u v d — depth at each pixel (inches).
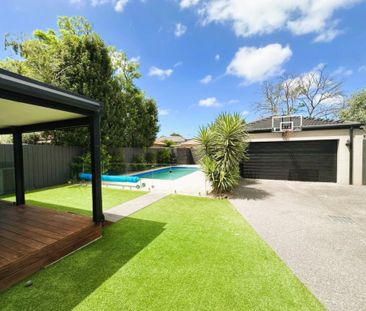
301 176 376.8
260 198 257.6
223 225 167.0
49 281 95.4
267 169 397.4
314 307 79.5
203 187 342.0
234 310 77.7
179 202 242.2
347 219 180.5
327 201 241.8
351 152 340.2
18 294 87.0
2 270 89.8
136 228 160.2
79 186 350.3
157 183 387.2
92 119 143.6
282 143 387.2
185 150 863.1
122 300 82.8
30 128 186.9
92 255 119.0
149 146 693.9
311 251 123.9
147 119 656.4
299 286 91.9
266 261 112.3
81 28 503.8
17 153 199.5
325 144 360.8
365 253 121.7
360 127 337.7
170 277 97.7
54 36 495.5
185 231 154.2
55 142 400.5
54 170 365.7
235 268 105.4
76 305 80.4
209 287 90.7
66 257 116.8
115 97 494.9
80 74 409.1
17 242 113.6
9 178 299.0
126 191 309.4
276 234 148.9
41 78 405.1
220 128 267.0
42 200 249.8
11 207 190.9
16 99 95.3
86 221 147.7
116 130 495.2
